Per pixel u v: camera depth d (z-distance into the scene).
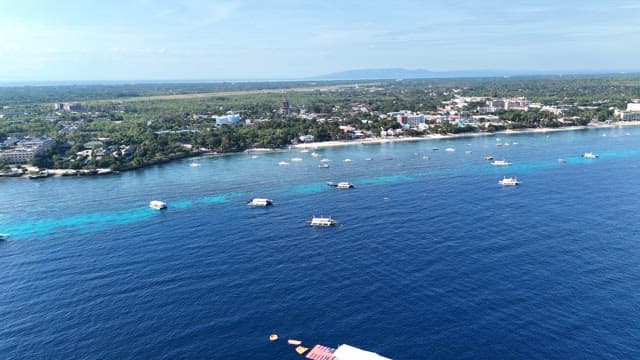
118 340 131.75
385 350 125.31
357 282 162.38
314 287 159.38
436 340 128.75
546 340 127.62
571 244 191.62
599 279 160.50
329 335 132.12
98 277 170.75
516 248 188.62
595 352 122.44
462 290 154.88
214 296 154.50
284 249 193.75
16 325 140.50
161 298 153.88
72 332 136.12
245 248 195.62
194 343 129.75
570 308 142.75
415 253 186.00
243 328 136.12
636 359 119.38
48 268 179.62
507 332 131.50
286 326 136.75
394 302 148.38
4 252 196.38
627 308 142.12
